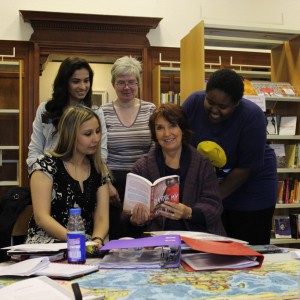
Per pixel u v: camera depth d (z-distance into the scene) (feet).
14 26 13.85
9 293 3.46
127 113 8.84
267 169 7.65
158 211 5.91
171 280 3.91
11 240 6.81
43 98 13.83
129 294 3.48
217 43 11.19
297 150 11.41
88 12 14.46
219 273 4.17
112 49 14.25
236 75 6.37
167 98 14.07
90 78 8.17
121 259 4.75
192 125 7.34
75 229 4.86
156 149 6.76
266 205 7.63
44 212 6.05
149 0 14.89
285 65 11.25
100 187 6.63
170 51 14.83
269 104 11.63
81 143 6.35
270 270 4.28
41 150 7.97
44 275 4.09
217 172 7.44
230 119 7.00
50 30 13.80
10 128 13.82
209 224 6.19
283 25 16.07
